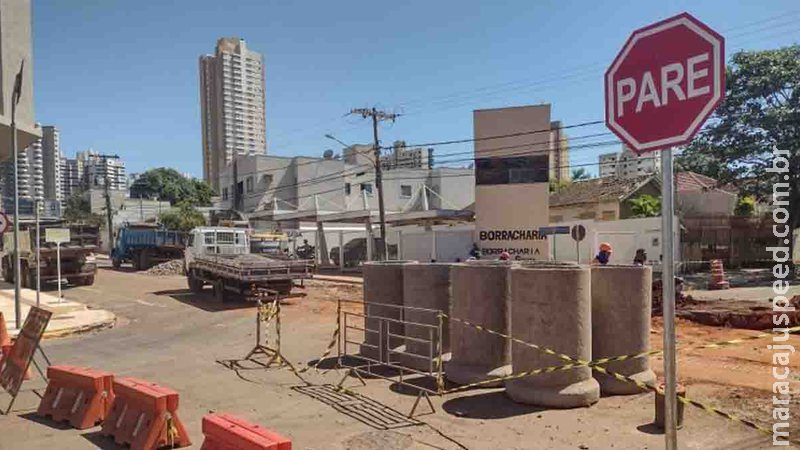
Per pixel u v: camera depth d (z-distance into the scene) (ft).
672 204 9.40
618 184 136.26
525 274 24.12
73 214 238.48
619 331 25.05
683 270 99.19
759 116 86.63
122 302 69.51
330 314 56.13
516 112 90.22
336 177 183.21
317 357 35.42
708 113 8.76
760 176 87.76
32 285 89.35
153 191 283.59
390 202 194.29
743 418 21.09
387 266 32.78
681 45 9.15
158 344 42.27
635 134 9.86
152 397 19.63
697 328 43.16
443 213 115.14
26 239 91.30
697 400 23.54
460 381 26.96
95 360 36.55
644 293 25.27
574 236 82.48
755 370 28.73
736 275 93.45
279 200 176.86
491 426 21.38
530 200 89.76
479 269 27.07
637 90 9.80
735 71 88.33
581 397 23.18
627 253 99.09
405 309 29.91
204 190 287.89
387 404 24.61
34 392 27.78
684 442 19.03
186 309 62.75
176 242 128.67
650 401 23.88
